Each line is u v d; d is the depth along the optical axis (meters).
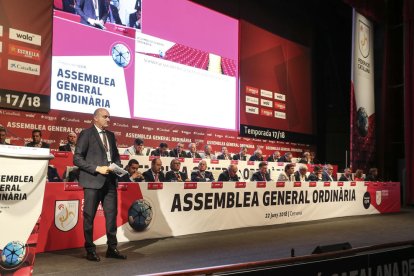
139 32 8.47
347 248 3.36
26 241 2.69
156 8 8.80
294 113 12.20
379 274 3.47
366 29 12.13
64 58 7.29
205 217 5.21
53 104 7.13
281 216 6.16
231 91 10.36
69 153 5.75
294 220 6.36
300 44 12.58
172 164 6.17
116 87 8.02
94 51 7.70
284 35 12.05
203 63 9.72
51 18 7.14
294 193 6.36
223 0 10.30
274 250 4.26
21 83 6.75
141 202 4.61
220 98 10.08
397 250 3.64
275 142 11.46
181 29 9.29
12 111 6.66
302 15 12.58
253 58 11.04
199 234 5.10
